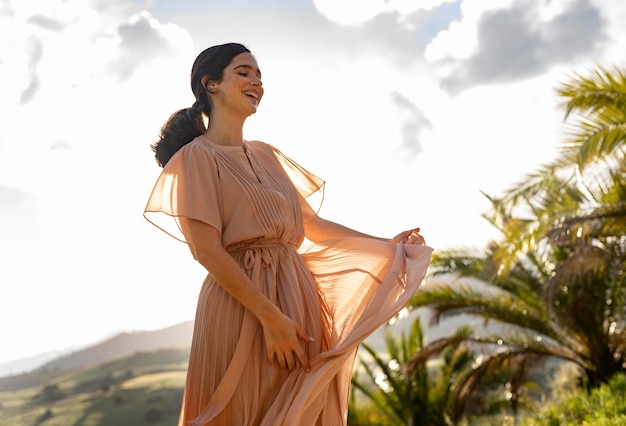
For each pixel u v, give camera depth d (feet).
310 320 10.43
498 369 53.11
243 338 9.98
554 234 36.35
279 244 10.49
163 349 464.24
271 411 9.70
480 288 50.08
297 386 9.79
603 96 33.53
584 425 22.16
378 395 64.08
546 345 51.67
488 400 62.28
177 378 360.28
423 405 62.49
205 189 10.03
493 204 40.24
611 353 47.34
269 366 9.95
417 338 64.28
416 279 10.55
